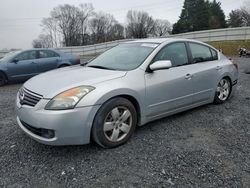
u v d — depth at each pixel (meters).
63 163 3.12
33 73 9.55
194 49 4.81
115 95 3.39
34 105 3.17
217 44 27.38
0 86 8.97
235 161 3.15
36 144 3.63
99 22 81.94
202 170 2.95
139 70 3.79
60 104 3.05
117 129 3.49
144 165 3.06
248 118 4.66
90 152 3.37
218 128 4.19
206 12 65.38
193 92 4.57
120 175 2.86
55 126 3.01
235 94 6.40
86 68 4.13
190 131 4.06
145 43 4.49
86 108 3.13
